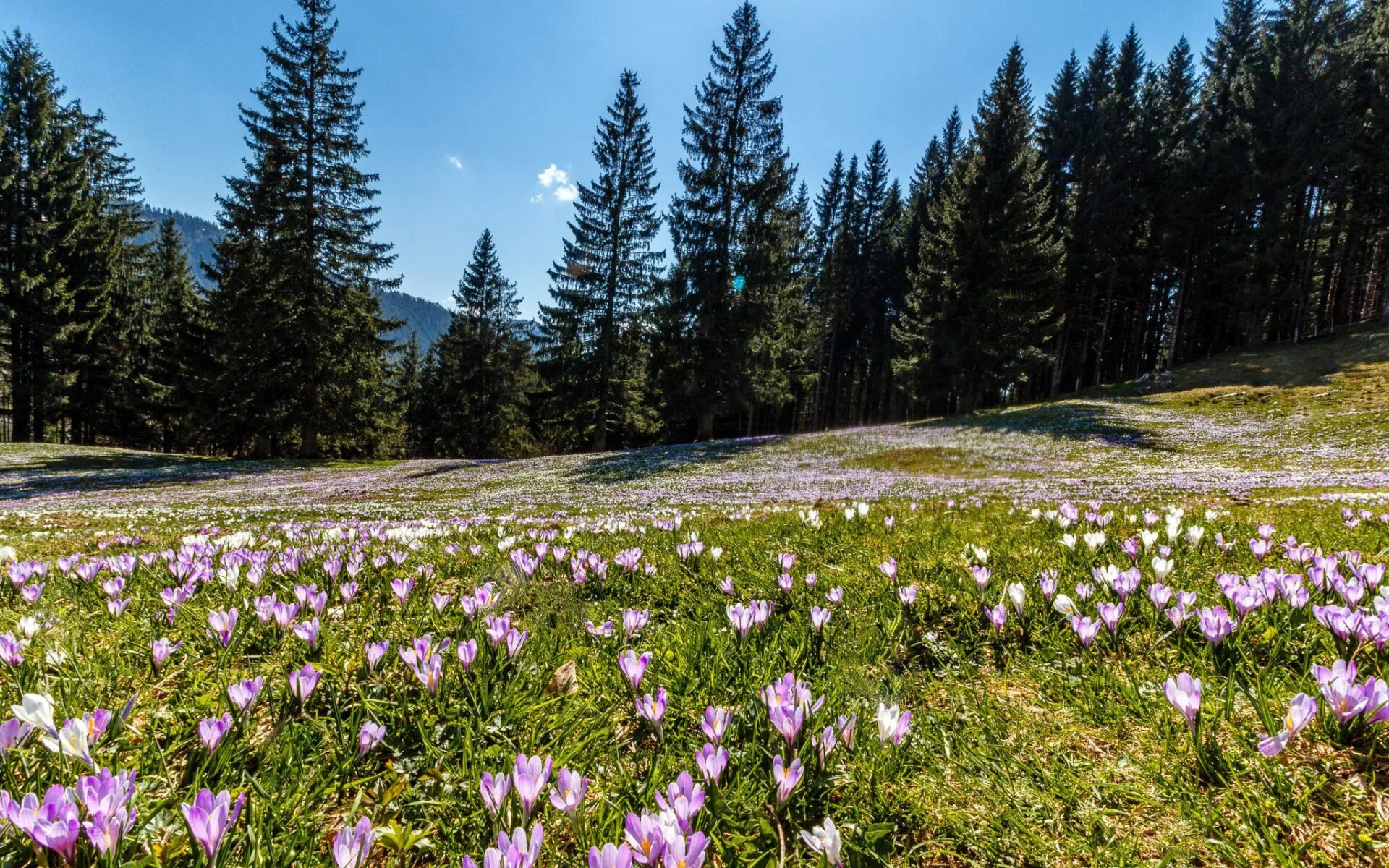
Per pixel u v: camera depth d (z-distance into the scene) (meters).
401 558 4.54
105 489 26.39
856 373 73.00
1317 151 43.44
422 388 76.75
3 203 41.53
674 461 30.94
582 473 28.45
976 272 43.66
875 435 35.69
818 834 1.39
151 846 1.34
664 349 44.16
